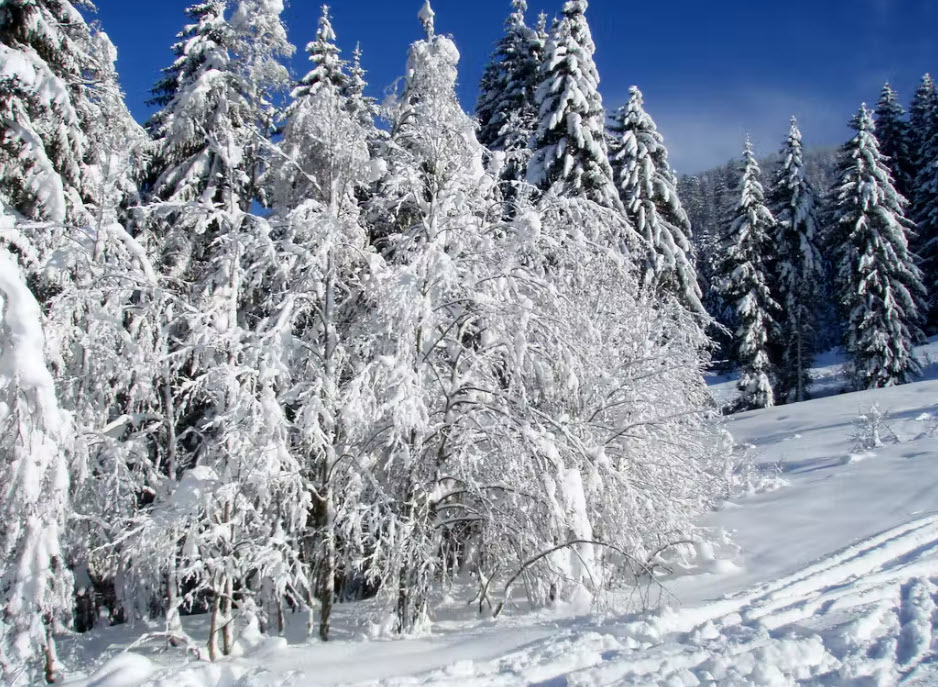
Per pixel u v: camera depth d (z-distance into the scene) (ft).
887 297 90.53
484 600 28.22
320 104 27.81
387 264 29.91
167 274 33.37
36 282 30.91
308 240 27.55
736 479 41.93
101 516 24.98
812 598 22.17
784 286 103.30
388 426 25.30
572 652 18.52
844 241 99.09
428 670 18.86
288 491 24.76
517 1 67.10
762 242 100.07
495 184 30.73
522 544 25.48
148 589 27.04
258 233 26.63
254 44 29.25
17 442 20.12
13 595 19.83
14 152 34.50
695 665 17.28
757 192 99.86
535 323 26.89
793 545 29.55
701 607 22.75
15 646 19.93
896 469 39.50
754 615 21.27
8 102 33.78
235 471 22.81
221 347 24.63
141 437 25.54
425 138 27.89
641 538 29.81
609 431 32.22
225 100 32.76
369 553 26.73
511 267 26.89
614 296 34.76
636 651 18.54
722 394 105.40
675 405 35.81
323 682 18.21
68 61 36.91
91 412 25.64
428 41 28.17
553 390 29.07
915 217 113.70
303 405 25.39
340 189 28.78
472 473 26.25
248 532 23.66
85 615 29.86
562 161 54.19
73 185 37.14
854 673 16.24
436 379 27.58
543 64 57.36
